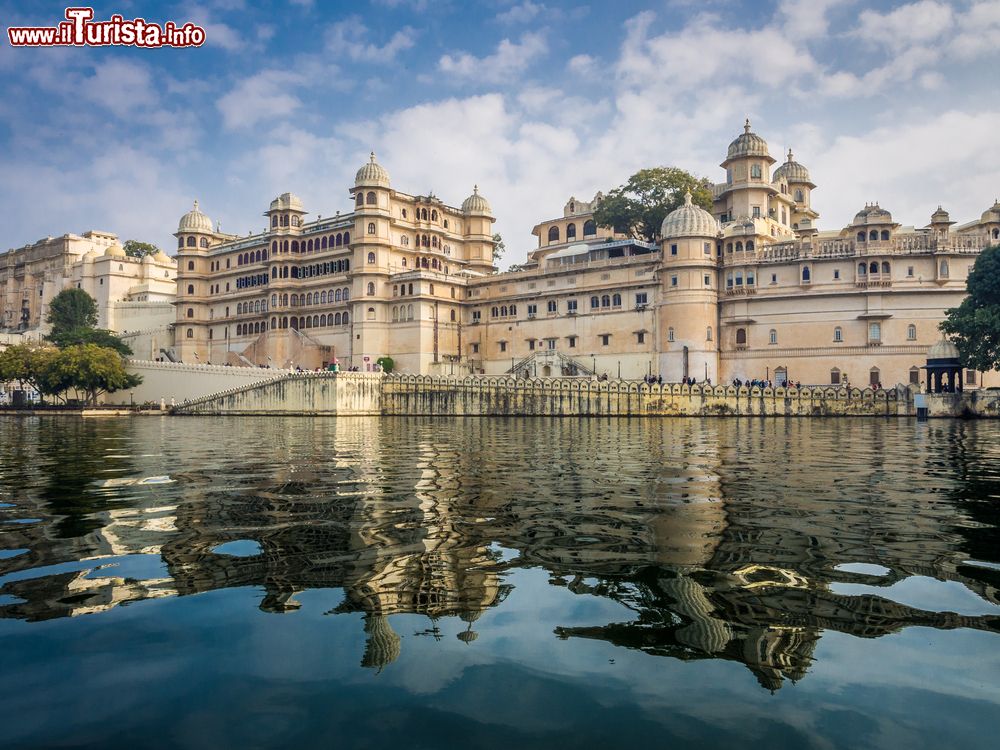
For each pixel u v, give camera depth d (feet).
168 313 389.39
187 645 23.93
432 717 19.12
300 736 18.11
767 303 250.57
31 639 24.49
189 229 365.40
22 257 464.24
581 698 20.25
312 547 37.01
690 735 18.20
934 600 28.53
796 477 65.00
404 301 293.84
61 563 34.04
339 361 310.45
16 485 60.13
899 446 101.76
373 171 298.76
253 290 337.93
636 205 296.30
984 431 140.05
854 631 25.29
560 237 341.21
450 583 30.83
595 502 50.65
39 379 272.92
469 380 228.22
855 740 18.01
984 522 43.47
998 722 18.94
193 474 67.77
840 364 240.12
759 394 210.18
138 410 258.78
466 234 347.77
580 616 26.71
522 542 38.14
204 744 17.79
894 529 41.45
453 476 65.98
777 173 325.42
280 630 25.23
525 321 292.81
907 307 235.81
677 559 34.71
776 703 19.98
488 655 23.13
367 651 23.50
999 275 185.06
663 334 254.68
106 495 54.39
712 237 252.83
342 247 310.24
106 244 468.34
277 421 200.64
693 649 23.71
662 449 96.37
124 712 19.45
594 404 213.87
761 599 28.68
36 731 18.43
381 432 141.08
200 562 34.19
